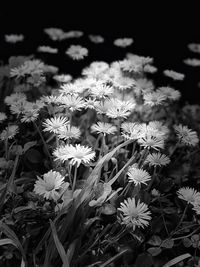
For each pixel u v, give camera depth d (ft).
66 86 0.93
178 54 2.08
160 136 0.85
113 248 0.78
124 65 1.11
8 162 0.86
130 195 0.84
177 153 1.09
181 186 0.96
